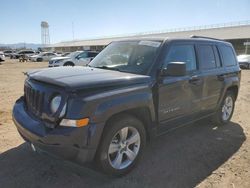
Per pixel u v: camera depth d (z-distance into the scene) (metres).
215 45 5.46
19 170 3.70
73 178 3.54
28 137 3.31
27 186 3.33
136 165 3.83
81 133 3.01
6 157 4.06
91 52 20.27
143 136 3.80
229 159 4.27
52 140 2.99
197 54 4.82
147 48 4.25
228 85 5.66
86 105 3.02
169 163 4.05
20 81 13.72
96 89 3.20
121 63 4.27
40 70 3.96
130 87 3.51
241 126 6.04
